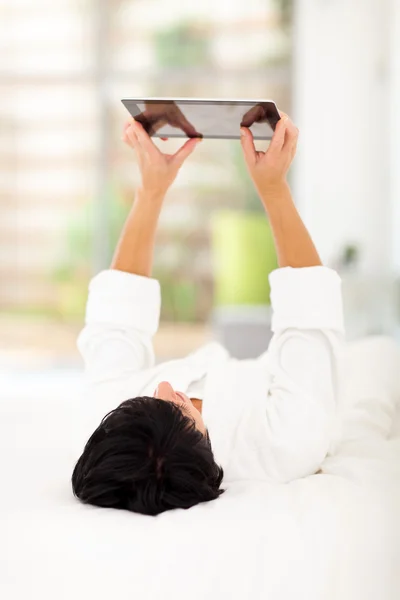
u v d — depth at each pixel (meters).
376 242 4.98
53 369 5.55
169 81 6.23
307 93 5.20
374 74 5.02
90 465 1.12
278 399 1.29
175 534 0.97
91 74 6.21
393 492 1.11
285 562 0.92
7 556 0.93
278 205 1.34
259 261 5.64
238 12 6.75
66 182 7.09
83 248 7.18
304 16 5.28
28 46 6.88
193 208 6.98
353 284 4.62
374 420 1.48
